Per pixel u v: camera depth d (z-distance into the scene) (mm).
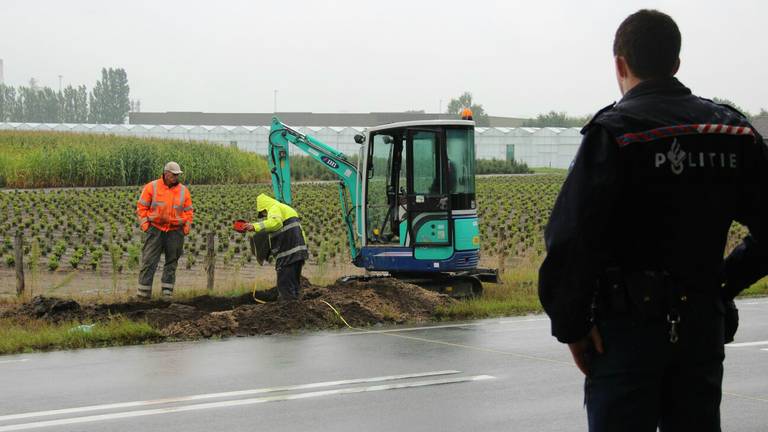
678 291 3059
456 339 10508
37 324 11188
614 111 3184
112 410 6863
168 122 111062
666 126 3104
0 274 17188
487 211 32312
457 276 14508
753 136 3221
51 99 157875
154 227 13758
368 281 14188
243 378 8102
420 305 12852
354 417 6613
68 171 41875
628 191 3092
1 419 6594
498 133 74250
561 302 3049
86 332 10273
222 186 43406
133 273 17656
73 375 8289
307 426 6348
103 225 25875
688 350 3068
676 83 3252
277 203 12797
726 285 3355
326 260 20344
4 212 28156
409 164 14273
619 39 3316
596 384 3178
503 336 10742
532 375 8234
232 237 24188
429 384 7816
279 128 15305
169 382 7930
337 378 8102
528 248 23672
